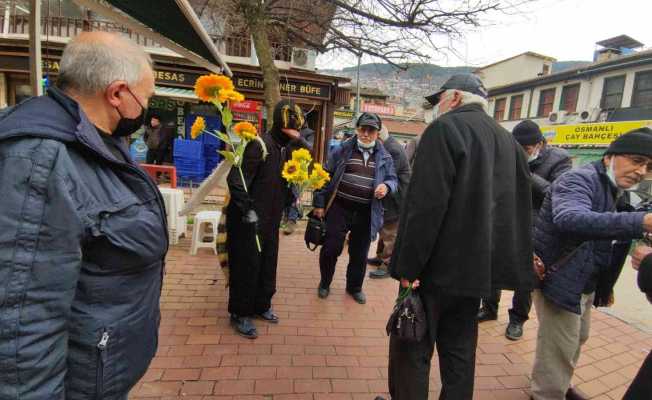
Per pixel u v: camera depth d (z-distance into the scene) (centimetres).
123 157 131
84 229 104
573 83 2131
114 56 116
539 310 246
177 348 289
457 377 192
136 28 268
